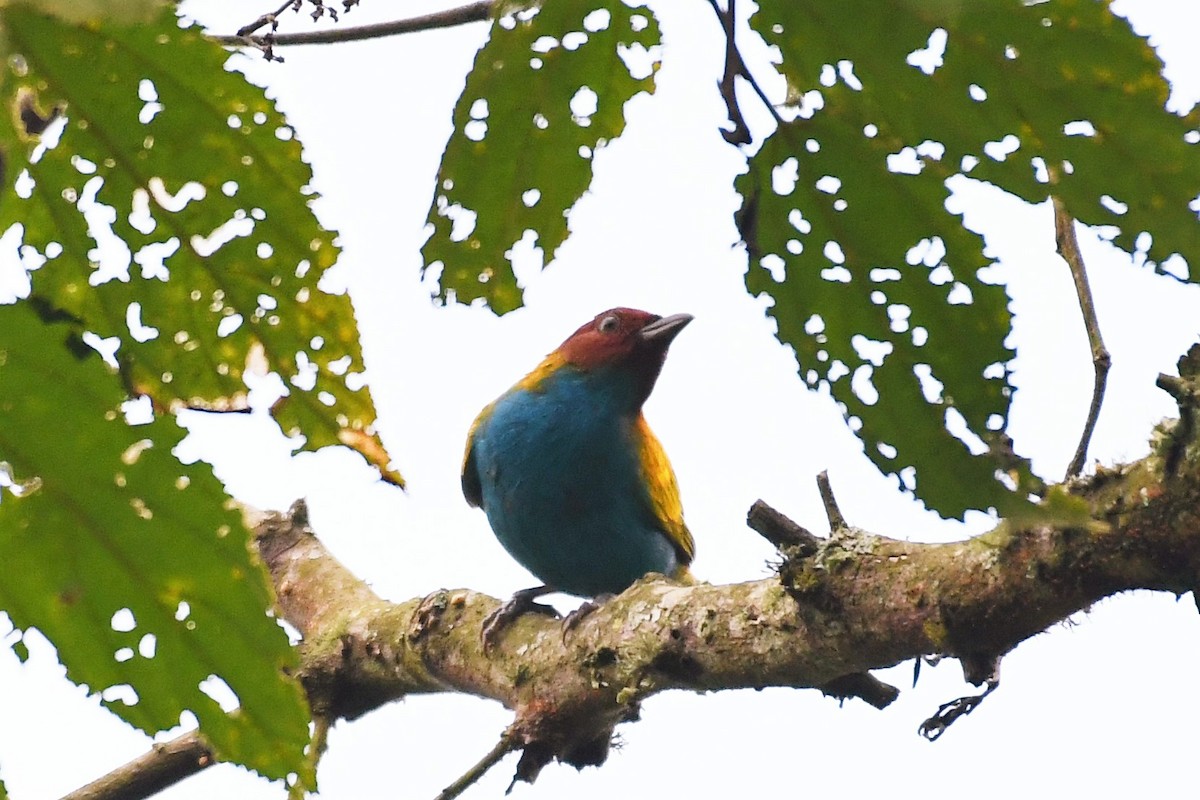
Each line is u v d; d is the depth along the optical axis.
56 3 2.96
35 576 4.12
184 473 4.01
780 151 4.36
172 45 4.15
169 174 4.45
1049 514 4.46
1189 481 5.05
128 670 4.30
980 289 4.43
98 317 4.71
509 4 4.71
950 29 3.79
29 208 4.49
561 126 4.95
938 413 4.56
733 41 4.16
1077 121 3.88
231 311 4.73
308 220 4.57
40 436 3.93
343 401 4.86
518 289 5.29
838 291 4.57
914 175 4.26
